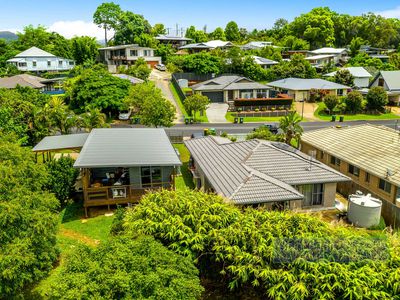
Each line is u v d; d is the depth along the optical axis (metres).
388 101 64.75
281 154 24.83
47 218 13.89
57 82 67.81
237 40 143.00
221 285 13.15
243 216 13.28
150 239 11.66
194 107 50.25
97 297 9.30
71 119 36.50
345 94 67.88
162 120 38.25
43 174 17.05
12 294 13.09
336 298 10.45
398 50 121.81
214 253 12.39
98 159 21.95
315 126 50.34
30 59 82.31
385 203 23.33
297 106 63.16
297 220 12.92
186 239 12.25
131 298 9.46
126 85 52.06
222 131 45.28
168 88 71.25
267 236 12.15
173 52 105.06
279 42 132.25
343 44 143.75
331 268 10.66
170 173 24.58
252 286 12.70
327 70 90.88
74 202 24.64
